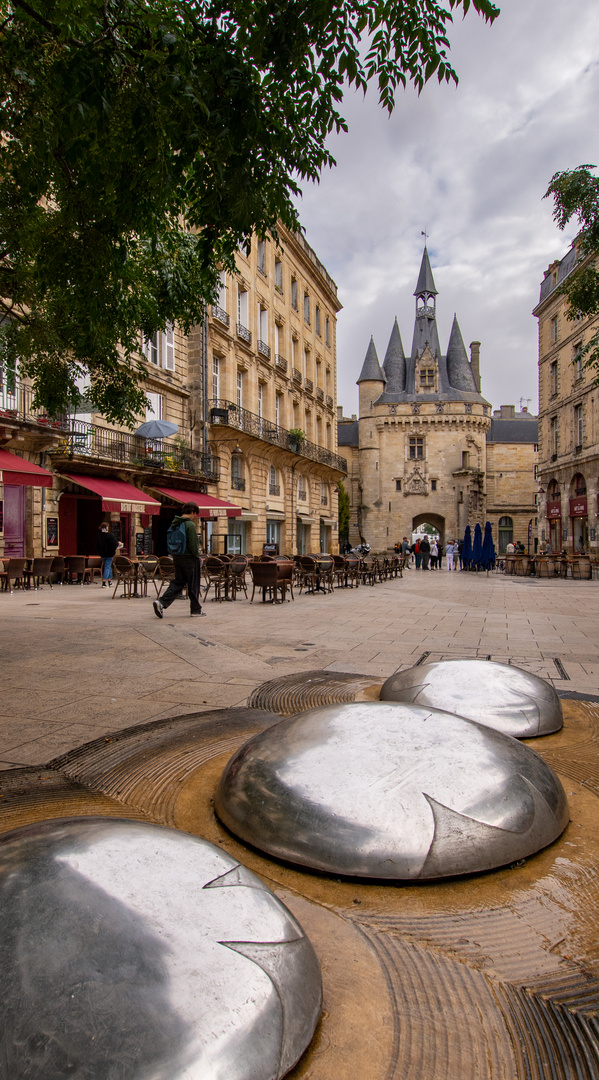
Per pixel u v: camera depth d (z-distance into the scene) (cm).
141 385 2109
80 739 350
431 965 145
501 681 328
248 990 104
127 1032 91
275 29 368
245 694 454
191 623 861
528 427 7288
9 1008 93
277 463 3300
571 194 1011
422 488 6225
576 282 1137
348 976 139
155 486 2200
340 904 167
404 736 208
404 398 6341
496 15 332
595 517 2950
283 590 1188
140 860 122
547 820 201
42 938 102
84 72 330
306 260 3766
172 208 569
